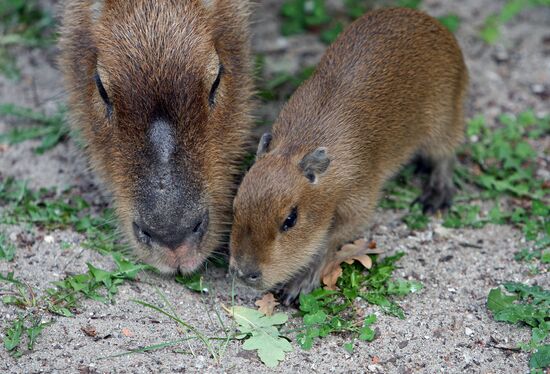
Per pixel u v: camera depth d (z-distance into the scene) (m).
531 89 14.39
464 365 9.10
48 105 13.70
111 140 9.64
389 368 9.05
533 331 9.38
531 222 11.34
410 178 12.48
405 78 11.09
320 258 10.27
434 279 10.44
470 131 13.26
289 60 14.89
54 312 9.55
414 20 11.56
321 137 10.23
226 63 10.30
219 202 9.79
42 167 12.49
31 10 15.68
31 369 8.74
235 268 9.53
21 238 10.89
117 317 9.57
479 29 15.78
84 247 10.66
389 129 10.95
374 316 9.63
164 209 8.93
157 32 9.51
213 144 9.61
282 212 9.45
